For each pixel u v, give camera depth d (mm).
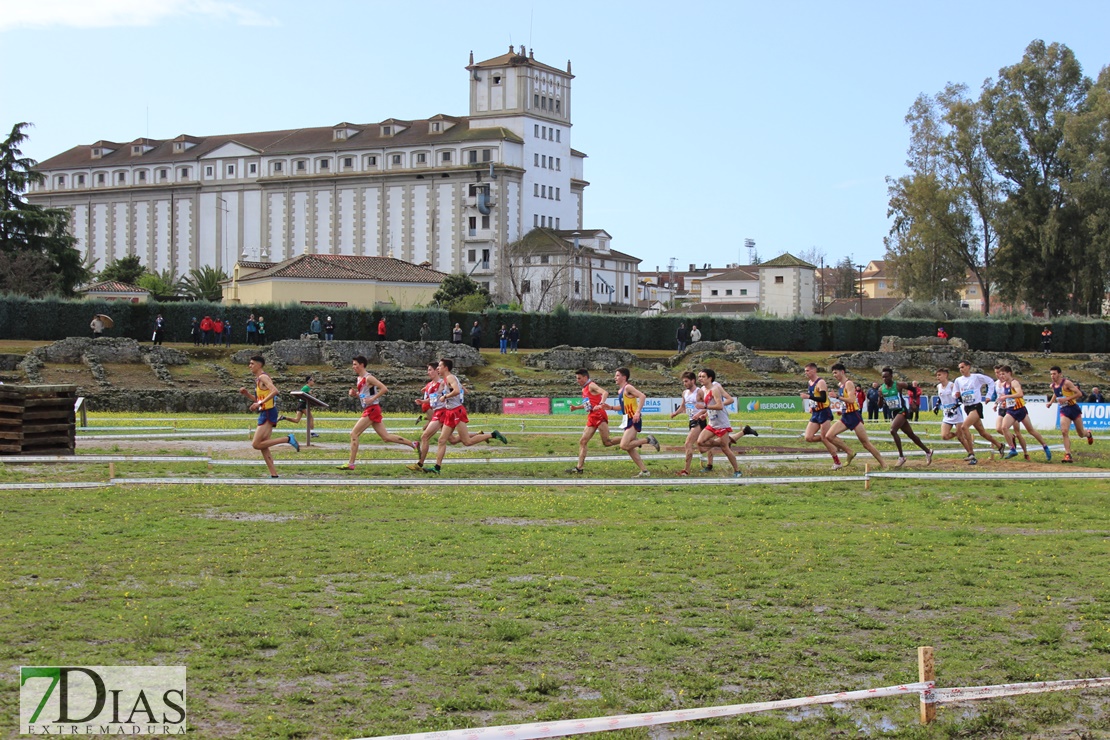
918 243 98375
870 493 20344
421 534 15562
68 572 12797
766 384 60875
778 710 9094
